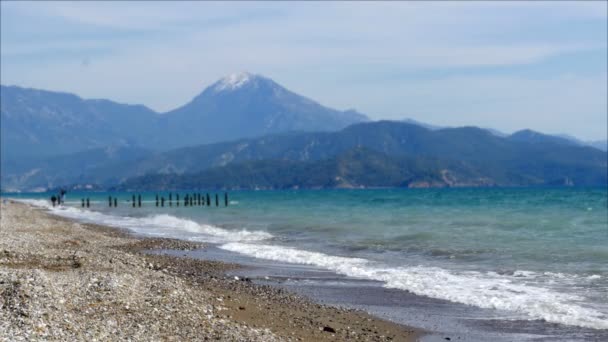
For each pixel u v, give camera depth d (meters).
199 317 13.78
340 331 14.15
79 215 68.94
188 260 25.78
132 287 15.48
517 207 65.19
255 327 13.84
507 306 16.42
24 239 26.83
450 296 17.84
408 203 84.88
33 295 13.42
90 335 11.47
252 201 113.81
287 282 20.64
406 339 13.66
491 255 25.52
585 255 24.48
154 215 67.62
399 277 21.08
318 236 36.50
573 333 13.85
